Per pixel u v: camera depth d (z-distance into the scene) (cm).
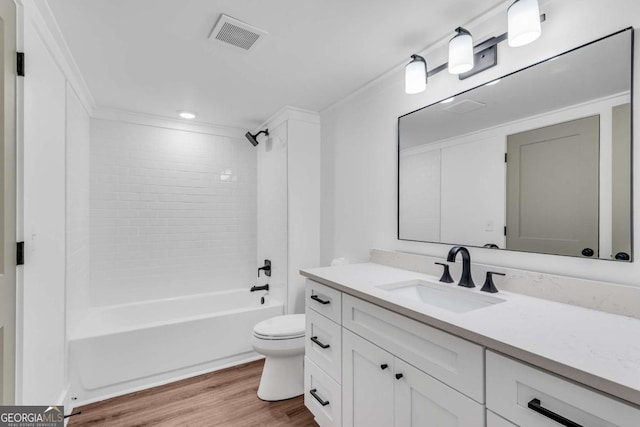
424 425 103
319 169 287
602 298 106
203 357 242
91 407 196
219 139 331
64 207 184
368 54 181
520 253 134
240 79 214
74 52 177
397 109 198
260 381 227
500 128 141
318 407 165
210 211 325
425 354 103
